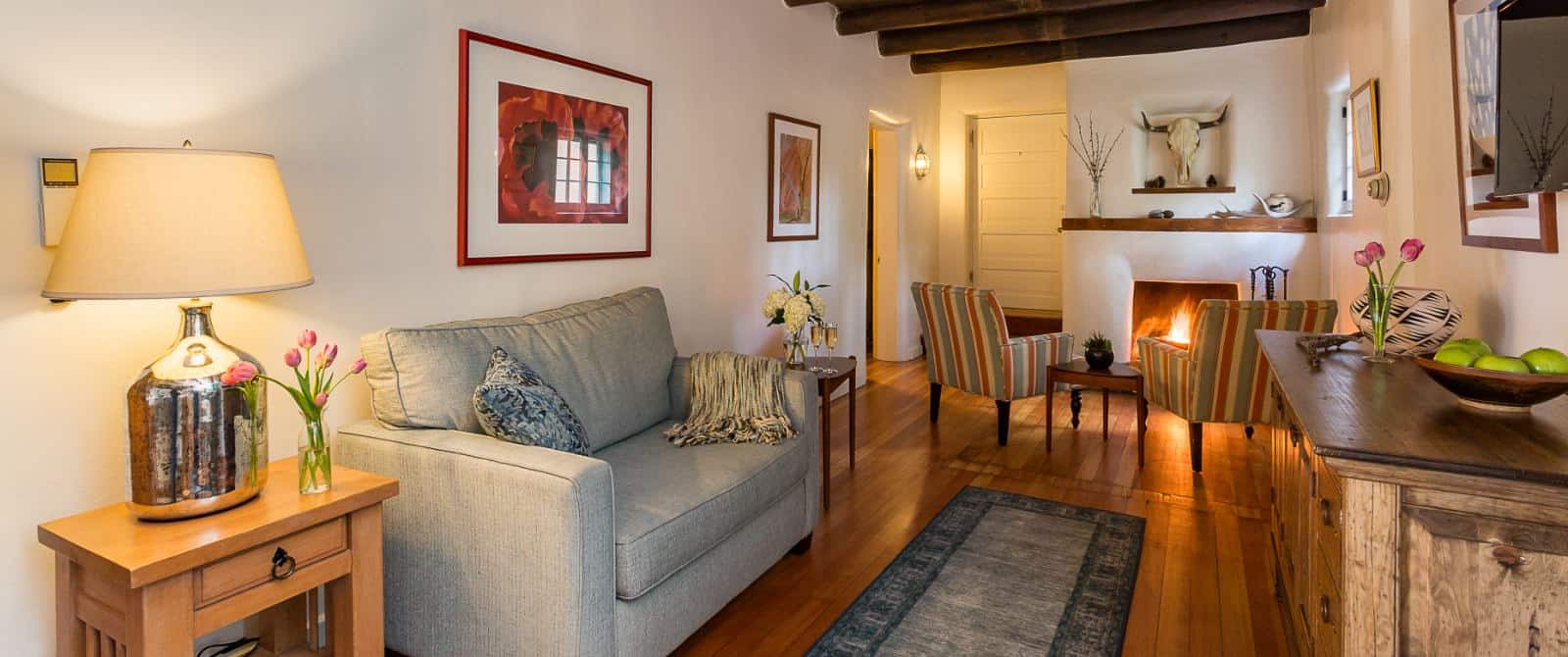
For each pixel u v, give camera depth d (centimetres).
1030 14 484
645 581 194
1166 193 589
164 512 155
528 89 285
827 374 342
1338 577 136
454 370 222
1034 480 369
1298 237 527
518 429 204
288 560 162
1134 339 581
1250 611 243
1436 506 122
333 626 180
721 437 269
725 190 406
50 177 171
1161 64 583
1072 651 221
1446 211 242
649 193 347
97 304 182
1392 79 303
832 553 288
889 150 652
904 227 667
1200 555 284
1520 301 185
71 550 148
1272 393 261
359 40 229
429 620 201
